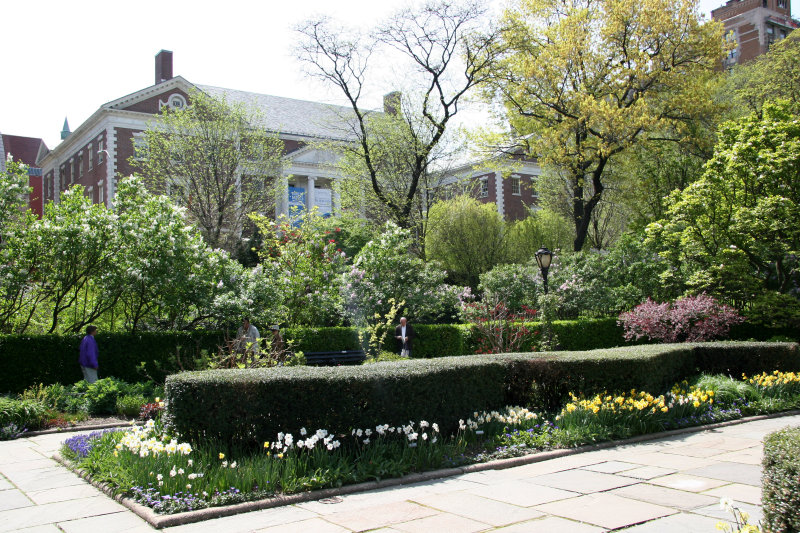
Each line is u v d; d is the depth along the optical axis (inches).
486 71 1000.2
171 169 1146.7
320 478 208.8
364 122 1124.5
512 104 1042.7
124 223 508.4
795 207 633.6
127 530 170.4
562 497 196.2
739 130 719.7
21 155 2495.1
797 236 650.2
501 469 241.8
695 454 263.4
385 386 255.3
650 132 933.8
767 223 645.3
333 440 241.1
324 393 242.2
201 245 557.3
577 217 1035.9
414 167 1082.1
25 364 452.1
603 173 1079.6
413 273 726.5
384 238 729.0
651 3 893.2
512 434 279.4
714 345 437.4
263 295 572.1
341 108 1285.7
